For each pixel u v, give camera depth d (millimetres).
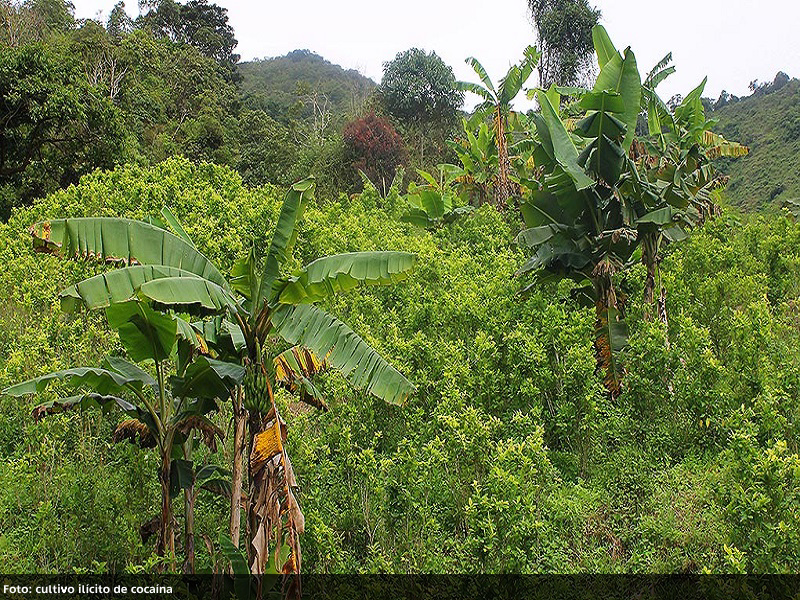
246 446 6938
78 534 7098
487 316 11406
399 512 7406
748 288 12797
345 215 19922
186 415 6438
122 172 20547
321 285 5961
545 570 6754
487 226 20391
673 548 7062
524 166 20516
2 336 11641
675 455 8945
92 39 39844
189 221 15273
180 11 63719
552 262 10656
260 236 14578
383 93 47500
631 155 15156
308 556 6836
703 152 17547
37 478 7609
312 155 40031
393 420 8938
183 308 5863
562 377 9438
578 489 8148
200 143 41031
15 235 16891
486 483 7023
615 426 9125
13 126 26156
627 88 10094
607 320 9984
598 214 10453
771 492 6453
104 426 8734
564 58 32719
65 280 13016
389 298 13742
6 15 38000
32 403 8758
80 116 26016
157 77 45094
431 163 43250
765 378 9031
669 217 10250
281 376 6516
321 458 8078
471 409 7961
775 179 39094
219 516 7762
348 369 6031
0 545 6629
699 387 8930
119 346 9250
